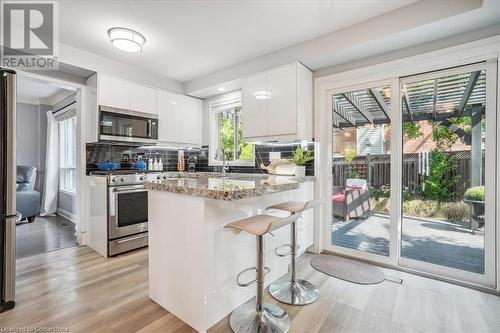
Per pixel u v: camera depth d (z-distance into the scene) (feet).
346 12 6.93
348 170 9.44
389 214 8.35
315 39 8.31
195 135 13.29
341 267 8.15
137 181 9.97
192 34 8.09
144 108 10.98
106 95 9.71
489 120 6.69
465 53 6.77
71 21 7.33
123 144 11.48
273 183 6.29
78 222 10.39
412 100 8.20
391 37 7.02
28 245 10.28
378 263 8.40
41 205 16.72
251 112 9.78
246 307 5.82
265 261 6.78
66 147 16.07
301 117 8.76
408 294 6.49
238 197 4.62
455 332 5.05
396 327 5.21
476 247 7.33
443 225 7.89
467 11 5.83
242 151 12.32
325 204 9.61
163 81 11.92
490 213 6.69
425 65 7.38
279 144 10.75
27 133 16.69
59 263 8.44
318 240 9.49
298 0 6.40
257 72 9.81
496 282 6.56
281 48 9.05
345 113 9.37
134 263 8.50
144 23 7.47
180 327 5.20
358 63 8.63
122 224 9.45
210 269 5.09
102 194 9.34
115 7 6.66
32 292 6.52
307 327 5.19
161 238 5.93
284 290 6.55
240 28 7.77
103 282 7.10
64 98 15.23
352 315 5.61
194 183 5.97
